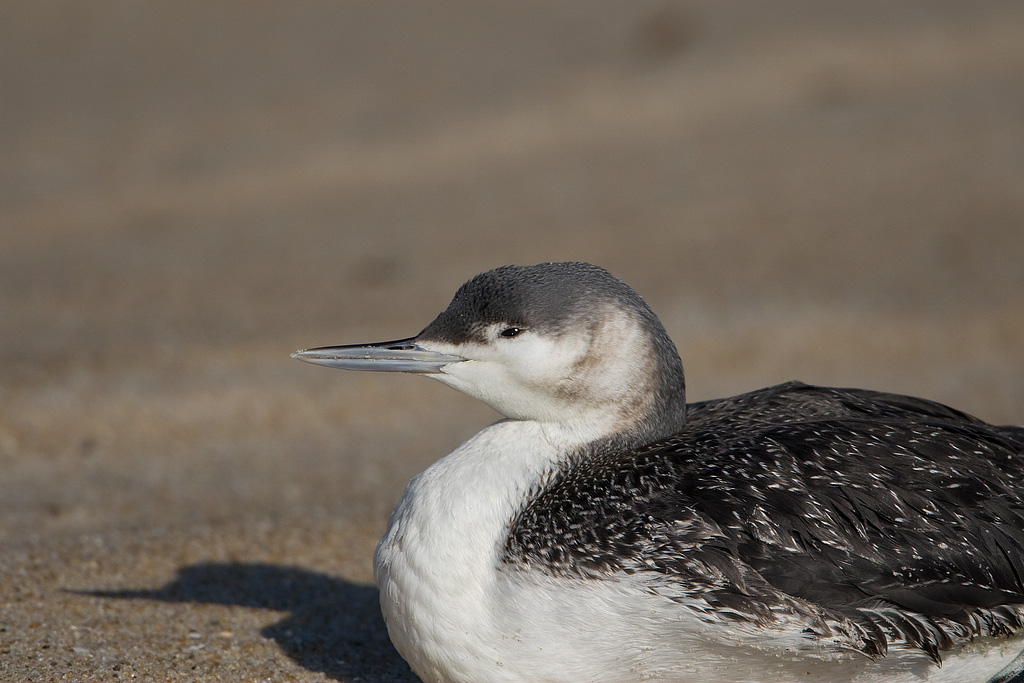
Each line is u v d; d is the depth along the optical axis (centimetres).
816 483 616
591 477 642
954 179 1936
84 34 2998
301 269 1703
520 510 639
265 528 979
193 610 818
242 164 2234
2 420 1182
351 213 1970
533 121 2372
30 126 2453
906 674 618
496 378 678
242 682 697
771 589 586
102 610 802
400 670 734
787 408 723
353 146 2294
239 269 1709
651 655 603
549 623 597
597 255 1708
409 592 624
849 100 2364
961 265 1617
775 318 1465
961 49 2583
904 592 598
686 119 2342
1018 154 2006
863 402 729
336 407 1297
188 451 1175
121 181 2167
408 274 1667
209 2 3200
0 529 952
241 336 1435
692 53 2653
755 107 2370
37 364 1314
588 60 2667
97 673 692
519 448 670
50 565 878
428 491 647
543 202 1970
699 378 1334
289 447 1195
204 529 972
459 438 1228
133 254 1792
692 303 1509
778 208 1884
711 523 598
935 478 627
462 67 2678
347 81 2638
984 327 1430
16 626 759
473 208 1962
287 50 2844
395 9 3095
